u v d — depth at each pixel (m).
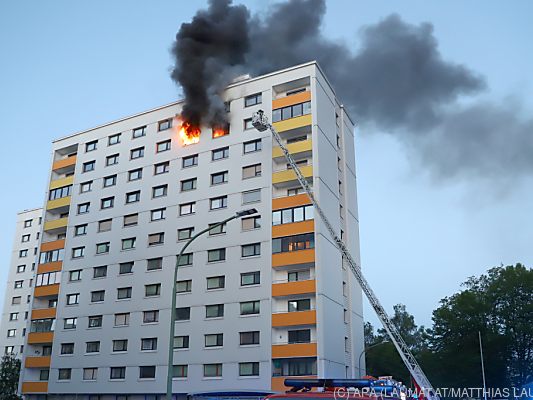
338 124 52.00
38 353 52.94
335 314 41.41
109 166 54.03
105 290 49.66
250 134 46.75
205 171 47.88
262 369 39.72
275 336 40.66
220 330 42.38
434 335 65.62
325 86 48.19
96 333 48.59
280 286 41.06
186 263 46.06
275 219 43.03
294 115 45.47
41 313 53.12
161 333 45.03
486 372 59.88
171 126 51.72
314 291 39.72
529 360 60.56
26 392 50.81
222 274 43.91
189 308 44.50
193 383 42.06
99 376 46.94
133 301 47.53
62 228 56.09
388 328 34.50
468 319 62.06
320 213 40.41
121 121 54.97
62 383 48.78
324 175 44.06
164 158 50.66
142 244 49.00
